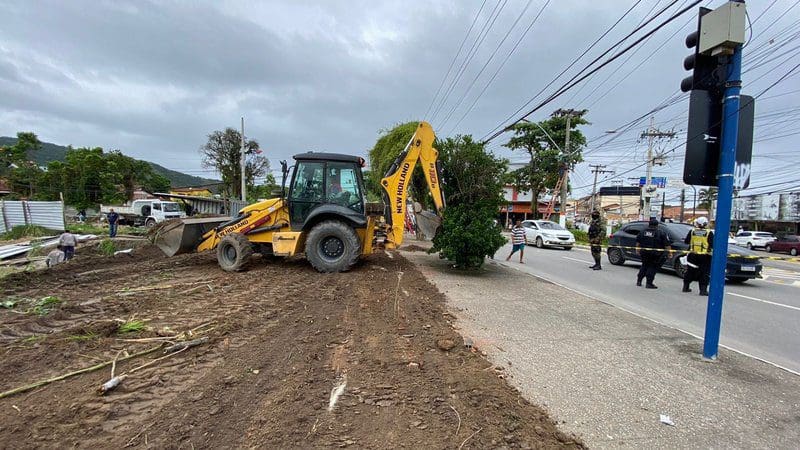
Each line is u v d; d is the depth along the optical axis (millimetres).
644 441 3088
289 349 4438
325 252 9422
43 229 21000
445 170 10945
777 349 5480
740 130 4742
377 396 3455
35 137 43125
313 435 2850
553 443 2977
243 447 2695
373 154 24484
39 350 4219
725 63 4660
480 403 3418
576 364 4527
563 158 31844
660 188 42469
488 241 10414
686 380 4199
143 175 53406
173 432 2824
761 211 40156
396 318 5832
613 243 14922
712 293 4770
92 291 7188
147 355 4160
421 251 15453
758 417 3496
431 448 2771
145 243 16438
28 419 2955
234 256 9484
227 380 3613
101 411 3072
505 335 5473
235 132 44062
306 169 9859
